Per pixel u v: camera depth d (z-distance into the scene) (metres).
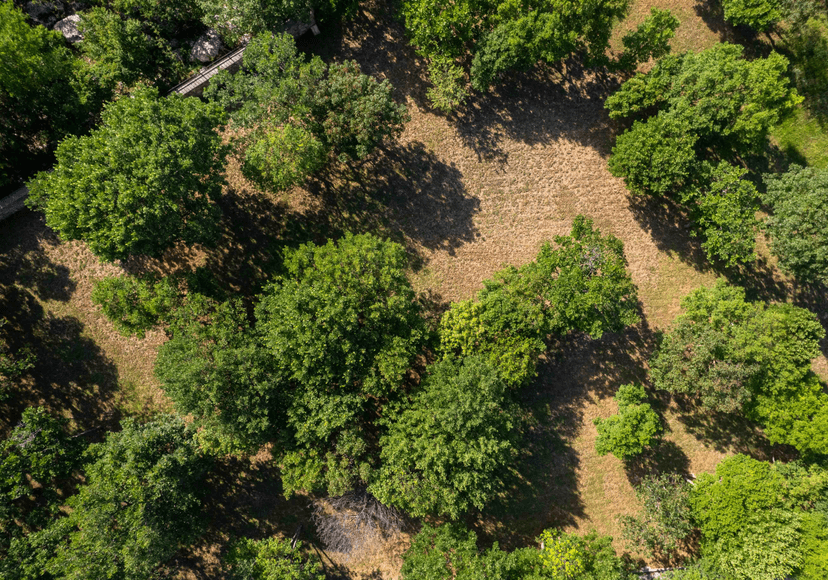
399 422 33.88
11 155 35.31
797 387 34.91
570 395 40.72
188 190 31.61
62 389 39.22
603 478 40.69
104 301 33.31
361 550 40.19
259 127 33.03
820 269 34.84
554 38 33.16
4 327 38.72
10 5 30.67
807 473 36.09
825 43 40.00
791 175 36.06
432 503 32.97
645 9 40.84
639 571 39.59
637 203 41.09
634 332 40.94
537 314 33.84
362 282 32.88
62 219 30.47
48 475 35.28
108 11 34.00
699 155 40.91
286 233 40.03
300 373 32.28
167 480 32.31
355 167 40.09
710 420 41.03
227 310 34.22
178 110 31.00
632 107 36.88
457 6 33.41
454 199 40.66
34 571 31.94
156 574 34.94
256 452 36.47
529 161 40.78
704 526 35.84
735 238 35.22
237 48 37.31
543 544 36.25
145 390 39.72
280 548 35.44
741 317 35.25
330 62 39.91
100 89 33.97
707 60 34.91
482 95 40.50
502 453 33.47
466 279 40.62
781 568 33.22
